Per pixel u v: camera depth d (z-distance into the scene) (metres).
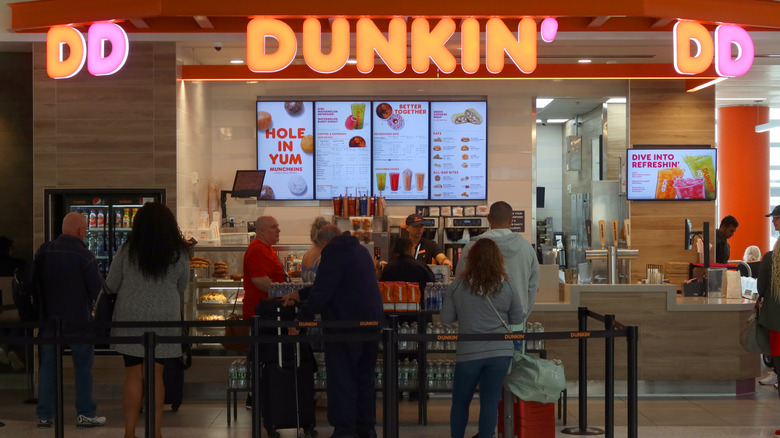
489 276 4.47
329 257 4.93
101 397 7.07
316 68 6.86
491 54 6.88
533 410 4.80
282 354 5.31
